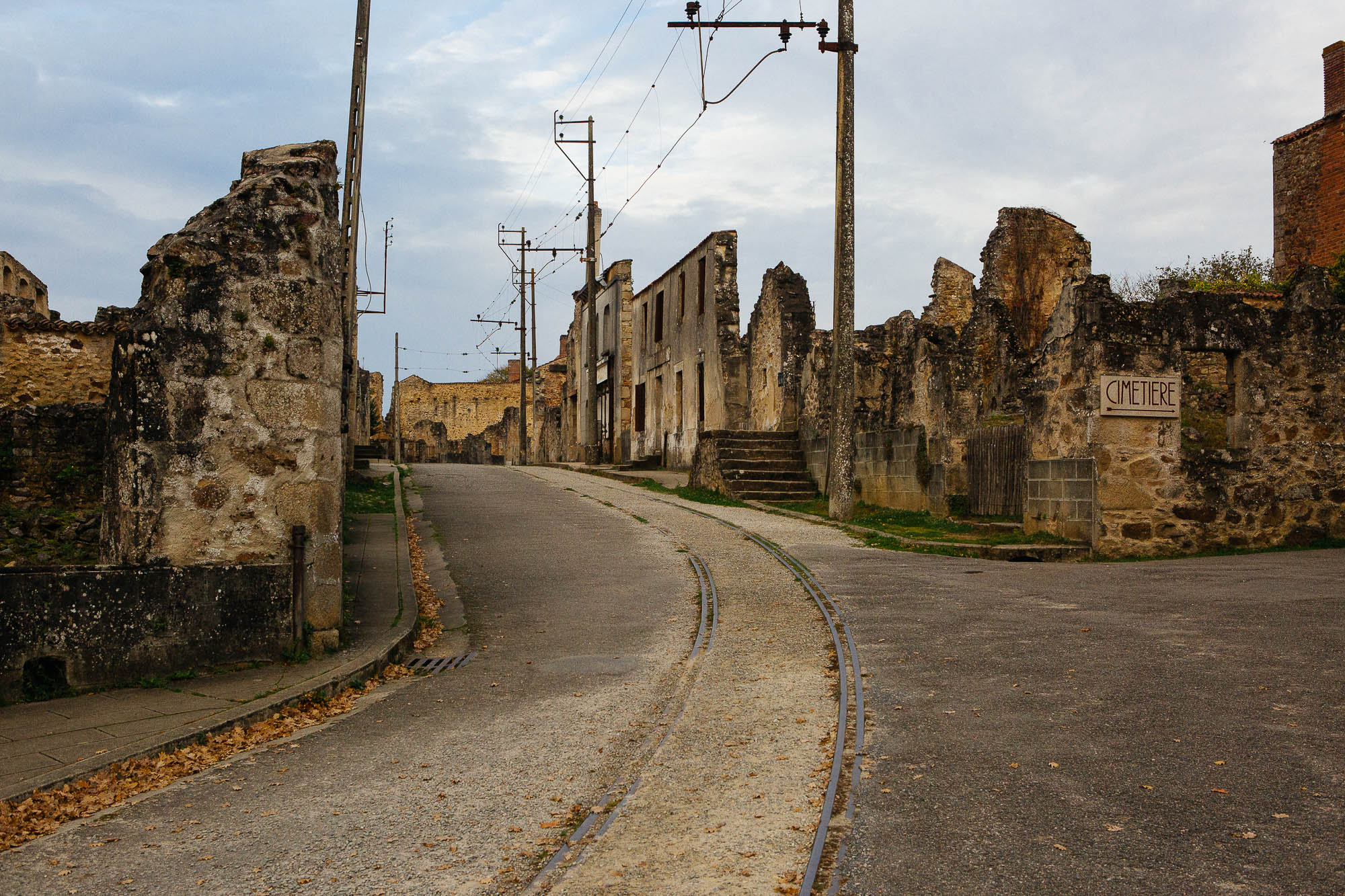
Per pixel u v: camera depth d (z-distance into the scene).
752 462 23.27
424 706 7.66
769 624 9.77
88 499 13.63
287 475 8.87
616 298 39.50
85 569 7.93
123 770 6.06
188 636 8.31
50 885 4.53
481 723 7.11
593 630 10.15
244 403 8.77
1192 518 13.91
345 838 5.00
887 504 20.03
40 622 7.72
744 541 15.73
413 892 4.35
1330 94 26.62
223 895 4.38
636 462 33.50
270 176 9.05
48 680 7.77
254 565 8.61
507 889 4.34
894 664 7.86
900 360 20.75
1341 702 6.20
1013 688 6.99
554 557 14.48
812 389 23.16
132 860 4.79
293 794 5.69
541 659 9.07
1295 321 14.38
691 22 18.45
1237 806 4.71
